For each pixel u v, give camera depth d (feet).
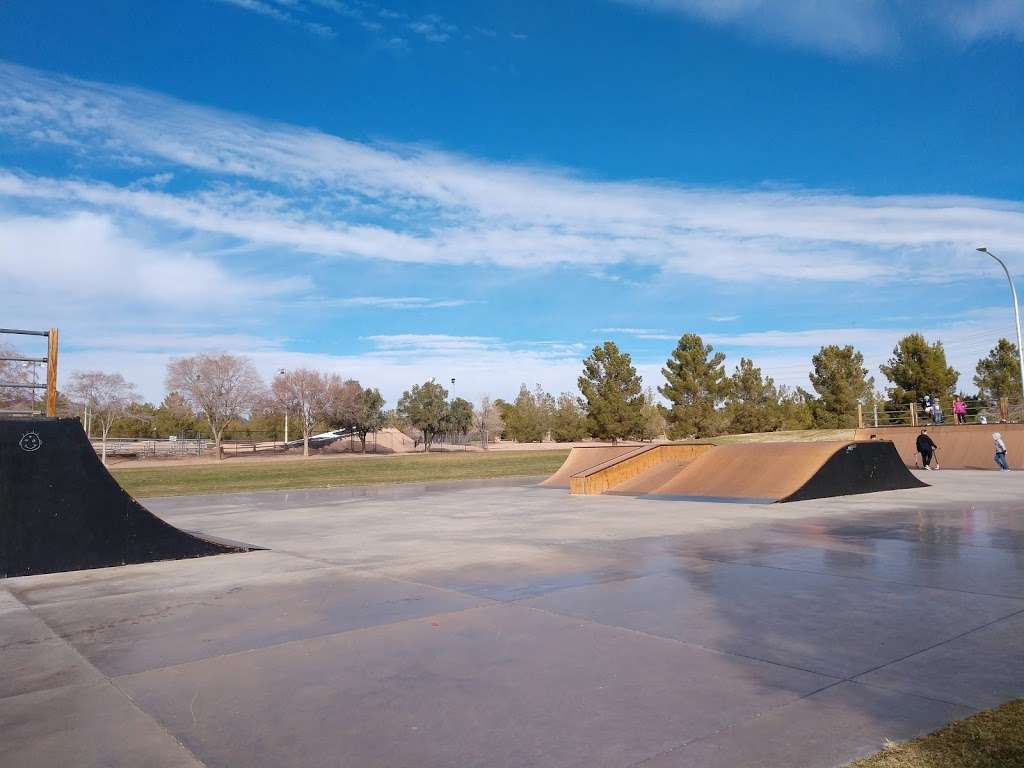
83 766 12.34
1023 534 35.91
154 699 15.48
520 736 13.21
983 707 13.99
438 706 14.75
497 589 25.57
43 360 34.04
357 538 39.86
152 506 67.87
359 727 13.79
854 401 167.12
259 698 15.42
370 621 21.57
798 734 12.94
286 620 21.94
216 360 216.95
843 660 17.03
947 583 25.09
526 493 71.51
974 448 97.91
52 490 31.73
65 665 18.02
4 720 14.47
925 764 11.45
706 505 54.19
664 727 13.43
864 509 48.37
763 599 23.17
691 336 168.04
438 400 252.42
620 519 46.24
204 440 267.80
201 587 27.32
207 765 12.33
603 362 182.70
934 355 147.43
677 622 20.65
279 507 62.54
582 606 22.77
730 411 172.14
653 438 243.40
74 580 29.50
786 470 59.26
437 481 93.50
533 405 296.10
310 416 234.38
